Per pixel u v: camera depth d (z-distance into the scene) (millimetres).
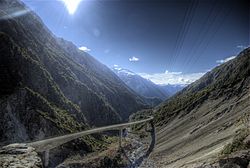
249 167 28406
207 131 81938
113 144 139375
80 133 102875
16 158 12828
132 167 82812
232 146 40219
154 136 135250
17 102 107688
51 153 95562
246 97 96312
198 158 53000
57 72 179125
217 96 130375
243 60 152750
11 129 100500
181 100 191875
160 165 70500
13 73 118188
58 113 131000
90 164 95062
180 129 116625
